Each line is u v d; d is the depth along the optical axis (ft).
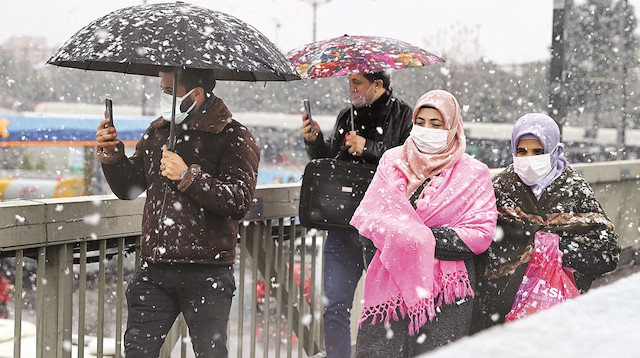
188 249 13.35
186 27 13.12
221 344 13.80
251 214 17.81
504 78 149.48
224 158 13.78
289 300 19.31
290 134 121.80
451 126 13.46
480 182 13.46
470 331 13.73
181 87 13.61
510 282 13.38
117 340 15.52
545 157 13.51
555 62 37.83
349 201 16.61
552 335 3.59
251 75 15.93
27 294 47.32
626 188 34.09
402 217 13.04
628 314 4.04
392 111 17.21
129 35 13.02
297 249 24.99
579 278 13.82
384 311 13.05
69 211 14.11
